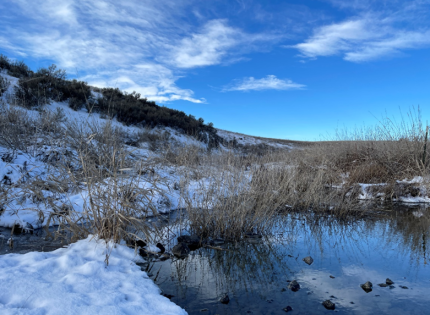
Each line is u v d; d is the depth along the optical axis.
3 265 3.29
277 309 3.21
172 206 7.03
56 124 8.95
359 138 14.11
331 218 7.32
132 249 4.47
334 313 3.14
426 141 10.73
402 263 4.57
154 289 3.32
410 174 10.46
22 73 16.48
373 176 10.92
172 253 4.74
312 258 4.75
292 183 8.12
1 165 6.52
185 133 19.23
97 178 4.35
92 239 4.33
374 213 7.91
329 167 11.41
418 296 3.53
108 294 2.86
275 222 6.78
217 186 6.18
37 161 7.37
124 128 14.66
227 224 5.67
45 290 2.74
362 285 3.77
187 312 3.09
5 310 2.31
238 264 4.47
